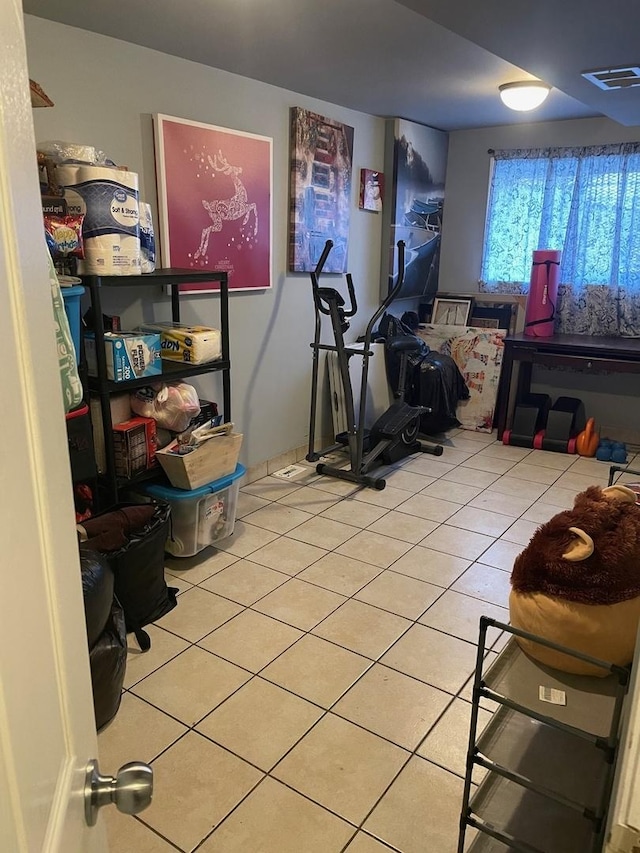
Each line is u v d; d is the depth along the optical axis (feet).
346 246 13.99
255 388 12.43
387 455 13.76
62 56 8.18
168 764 5.92
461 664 7.32
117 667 6.33
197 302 10.80
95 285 7.62
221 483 9.24
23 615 1.65
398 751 6.10
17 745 1.53
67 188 7.45
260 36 8.62
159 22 8.04
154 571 7.86
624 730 2.88
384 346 15.28
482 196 16.39
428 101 12.67
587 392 15.96
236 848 5.14
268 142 11.30
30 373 1.80
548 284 15.17
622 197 14.43
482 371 16.22
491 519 11.11
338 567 9.40
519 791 4.98
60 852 1.82
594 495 5.70
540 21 6.88
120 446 8.46
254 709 6.60
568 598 5.11
